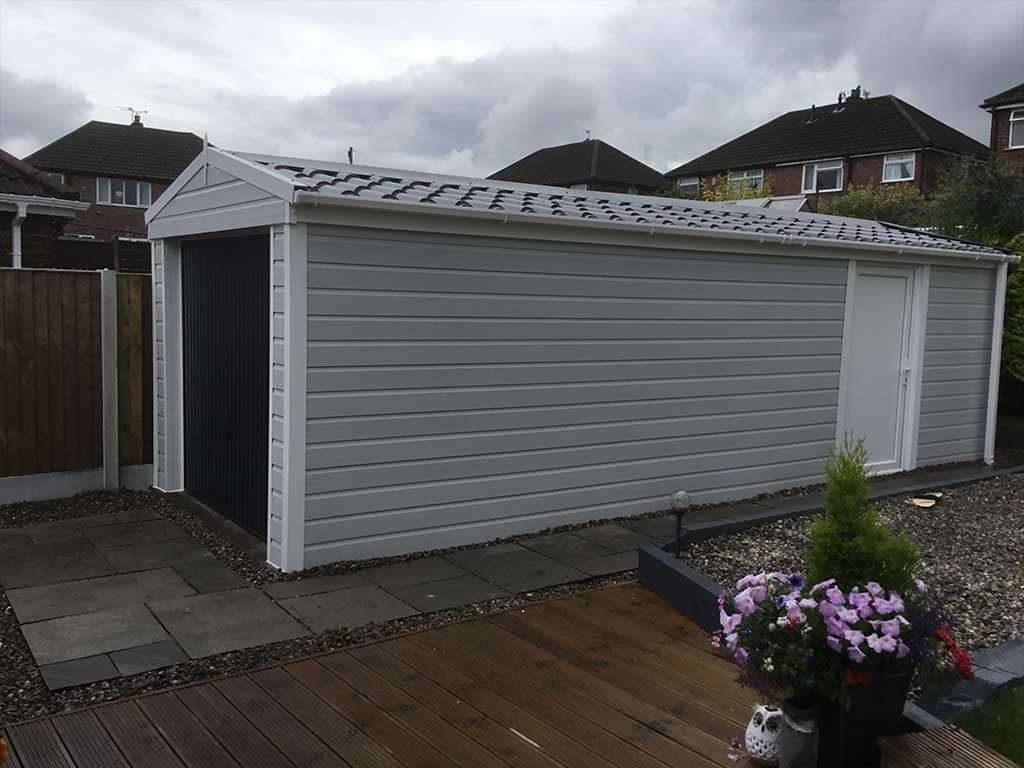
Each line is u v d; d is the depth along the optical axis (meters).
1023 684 3.93
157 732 3.55
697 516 7.24
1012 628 4.62
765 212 10.00
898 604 2.96
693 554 5.72
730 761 3.38
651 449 7.25
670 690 4.00
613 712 3.78
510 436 6.44
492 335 6.27
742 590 3.39
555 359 6.61
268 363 6.07
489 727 3.64
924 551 5.88
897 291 8.98
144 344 7.81
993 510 7.01
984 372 9.96
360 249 5.61
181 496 7.60
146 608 4.94
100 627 4.65
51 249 11.49
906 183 29.66
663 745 3.51
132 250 14.23
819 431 8.44
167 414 7.66
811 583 3.55
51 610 4.89
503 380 6.36
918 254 8.82
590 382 6.82
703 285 7.41
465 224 5.98
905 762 2.79
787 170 32.62
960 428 9.80
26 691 3.92
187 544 6.21
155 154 39.28
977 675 3.95
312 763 3.34
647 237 6.90
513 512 6.52
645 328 7.09
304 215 5.31
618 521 7.05
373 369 5.75
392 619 4.84
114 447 7.66
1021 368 11.20
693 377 7.45
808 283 8.14
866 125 31.78
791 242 7.71
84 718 3.65
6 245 10.91
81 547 6.11
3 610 4.91
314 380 5.51
